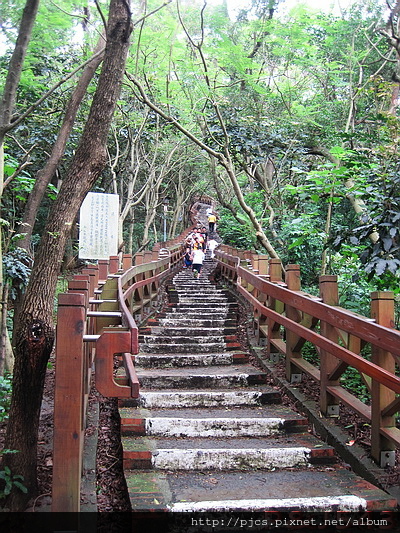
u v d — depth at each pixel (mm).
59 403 2518
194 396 4766
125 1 3387
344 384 5355
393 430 3385
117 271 7348
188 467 3559
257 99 10883
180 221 29938
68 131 6371
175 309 9203
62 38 7938
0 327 4984
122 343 2631
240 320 8445
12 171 6664
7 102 3727
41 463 3369
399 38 8336
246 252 10906
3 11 5094
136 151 13930
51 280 2986
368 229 4926
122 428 4074
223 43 9172
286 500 2967
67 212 3117
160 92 11562
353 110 10016
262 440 4023
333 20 11461
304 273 9859
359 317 3590
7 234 8062
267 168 13062
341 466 3639
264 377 5402
